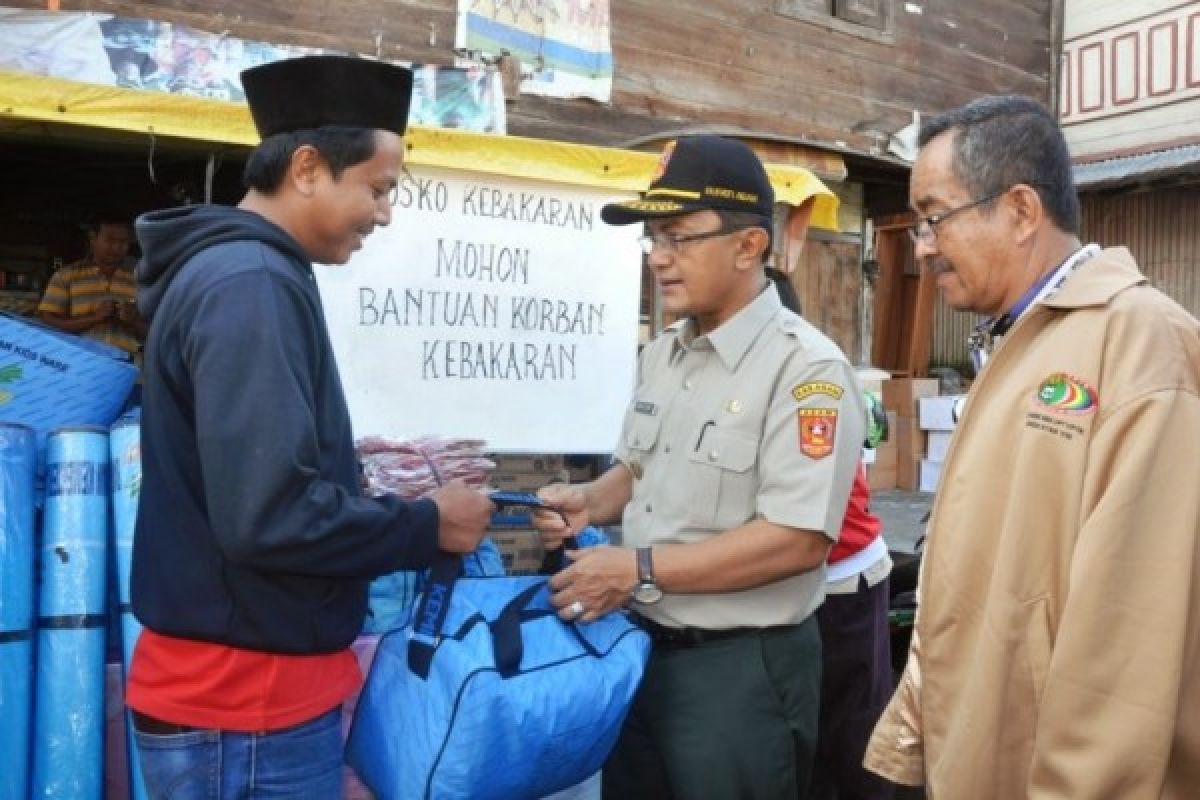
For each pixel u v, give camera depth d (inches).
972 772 51.3
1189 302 371.2
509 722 62.2
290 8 207.5
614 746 80.0
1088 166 375.6
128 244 189.0
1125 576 46.5
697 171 73.4
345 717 79.7
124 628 88.8
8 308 206.5
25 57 171.9
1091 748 46.1
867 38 316.5
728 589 69.9
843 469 70.9
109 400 107.1
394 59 220.5
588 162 138.2
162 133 124.7
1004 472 53.5
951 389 359.3
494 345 134.1
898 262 348.5
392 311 127.3
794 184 175.5
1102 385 50.1
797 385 72.1
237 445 50.8
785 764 74.1
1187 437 47.5
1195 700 48.4
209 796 55.9
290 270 56.2
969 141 56.2
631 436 83.3
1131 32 379.6
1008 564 51.2
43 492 90.0
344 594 59.0
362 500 57.4
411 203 128.0
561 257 138.6
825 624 108.6
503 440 135.0
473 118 206.5
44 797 83.4
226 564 54.8
